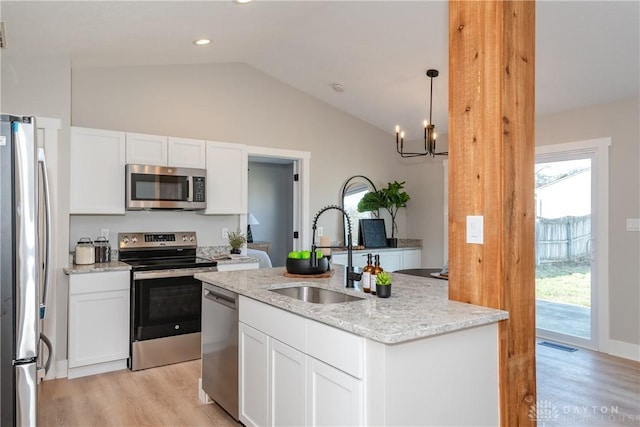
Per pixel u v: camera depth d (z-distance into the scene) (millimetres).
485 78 1868
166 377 3434
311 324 1896
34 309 1896
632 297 3959
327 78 4910
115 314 3539
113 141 3770
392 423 1546
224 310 2691
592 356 4039
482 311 1815
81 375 3443
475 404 1787
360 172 5902
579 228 4395
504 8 1828
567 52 3480
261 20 3551
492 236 1862
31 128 1895
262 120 5016
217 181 4367
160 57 4043
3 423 1847
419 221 6113
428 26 3617
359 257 5469
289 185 8352
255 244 7273
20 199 1863
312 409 1886
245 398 2449
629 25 3061
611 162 4094
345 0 3404
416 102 5070
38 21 2764
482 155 1886
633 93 3891
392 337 1486
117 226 4062
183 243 4363
